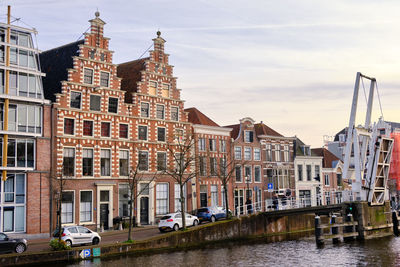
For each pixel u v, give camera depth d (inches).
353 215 1771.7
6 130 1558.8
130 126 1962.4
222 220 1840.6
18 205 1587.1
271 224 1987.0
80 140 1781.5
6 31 1601.9
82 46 1830.7
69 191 1723.7
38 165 1638.8
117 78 1942.7
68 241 1344.7
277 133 2741.1
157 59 2122.3
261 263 1263.5
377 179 1866.4
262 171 2576.3
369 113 1935.3
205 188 2247.8
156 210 2012.8
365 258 1332.4
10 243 1232.8
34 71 1656.0
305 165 2827.3
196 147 2208.4
